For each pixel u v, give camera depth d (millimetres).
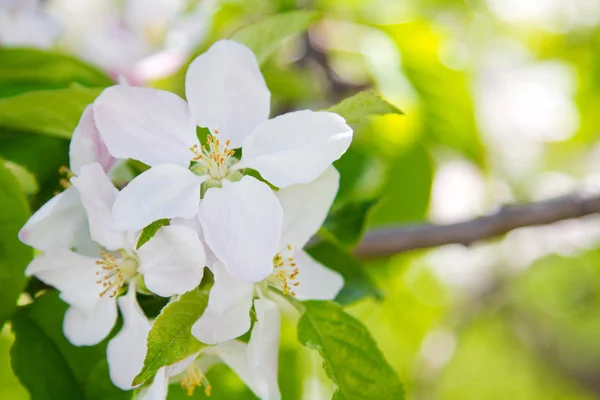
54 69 335
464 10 522
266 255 273
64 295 286
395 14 440
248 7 417
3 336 324
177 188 277
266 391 279
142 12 410
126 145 280
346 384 284
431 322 524
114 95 281
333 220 326
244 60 287
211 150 283
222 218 276
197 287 274
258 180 280
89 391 295
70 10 415
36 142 312
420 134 417
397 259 428
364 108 281
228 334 273
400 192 416
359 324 287
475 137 427
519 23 584
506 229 374
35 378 294
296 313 294
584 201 375
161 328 270
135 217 272
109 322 285
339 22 434
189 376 292
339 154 278
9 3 390
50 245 284
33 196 310
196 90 286
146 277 277
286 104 416
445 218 511
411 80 418
